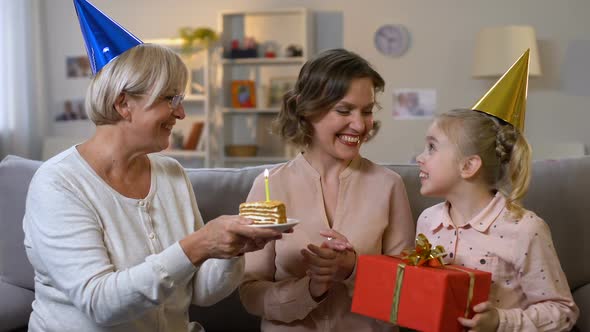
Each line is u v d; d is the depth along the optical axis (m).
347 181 1.76
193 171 2.16
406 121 5.63
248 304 1.73
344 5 5.68
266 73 5.88
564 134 5.46
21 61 5.91
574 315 1.47
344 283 1.65
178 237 1.61
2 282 2.08
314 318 1.71
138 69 1.46
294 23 5.77
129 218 1.53
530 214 1.53
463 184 1.59
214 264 1.58
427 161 1.61
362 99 1.64
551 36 5.41
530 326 1.40
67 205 1.44
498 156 1.57
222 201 2.09
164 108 1.51
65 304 1.49
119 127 1.53
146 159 1.66
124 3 6.00
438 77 5.57
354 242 1.71
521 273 1.50
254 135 5.97
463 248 1.57
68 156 1.53
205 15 5.89
